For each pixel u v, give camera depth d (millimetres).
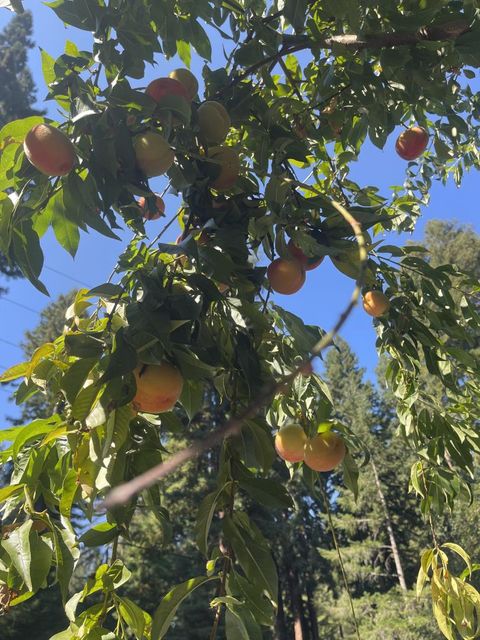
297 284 1781
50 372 1534
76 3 1531
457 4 1977
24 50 18234
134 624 1335
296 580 21438
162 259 1692
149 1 1854
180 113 1476
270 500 1432
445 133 2957
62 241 1601
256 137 1936
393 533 23766
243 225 1673
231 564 1334
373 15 1967
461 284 2545
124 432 1312
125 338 1210
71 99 1428
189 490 18703
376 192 2809
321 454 1863
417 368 2723
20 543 1231
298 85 2678
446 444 2650
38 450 1481
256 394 1498
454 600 2150
